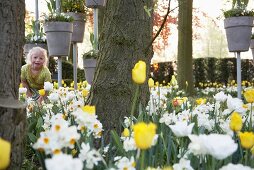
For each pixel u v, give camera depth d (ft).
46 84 16.20
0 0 6.90
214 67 63.87
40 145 4.78
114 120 10.44
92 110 6.75
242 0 24.99
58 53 22.20
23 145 6.82
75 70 25.45
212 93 41.39
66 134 4.85
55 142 4.78
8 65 6.95
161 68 64.95
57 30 21.98
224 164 6.18
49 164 3.45
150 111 10.74
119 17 10.78
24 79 20.94
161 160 6.58
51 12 22.58
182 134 5.76
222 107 11.18
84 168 5.48
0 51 6.87
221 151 4.29
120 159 5.88
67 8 25.86
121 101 10.53
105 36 11.05
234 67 63.41
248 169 4.71
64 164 3.45
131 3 10.82
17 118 6.55
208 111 11.85
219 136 4.36
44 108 13.52
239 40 22.53
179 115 9.42
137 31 10.83
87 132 7.17
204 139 4.42
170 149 6.67
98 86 10.69
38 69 20.71
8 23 6.95
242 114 9.77
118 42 10.72
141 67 6.34
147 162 6.10
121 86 10.57
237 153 7.15
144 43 10.97
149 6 11.05
